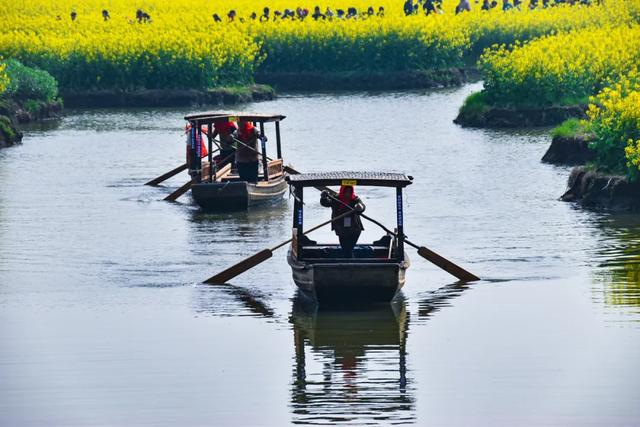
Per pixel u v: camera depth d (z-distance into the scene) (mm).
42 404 39375
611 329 46500
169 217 72438
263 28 163000
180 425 37406
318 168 90000
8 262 59719
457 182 82375
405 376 41719
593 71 114062
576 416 37719
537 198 75438
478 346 44969
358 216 53688
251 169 77875
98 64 145000
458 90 153375
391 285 50281
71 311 50500
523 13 178250
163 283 55406
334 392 40188
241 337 46625
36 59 147375
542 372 41781
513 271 56438
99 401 39562
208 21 171875
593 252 59906
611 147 73188
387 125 117188
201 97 143125
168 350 44938
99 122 126188
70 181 86812
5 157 99938
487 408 38531
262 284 55219
